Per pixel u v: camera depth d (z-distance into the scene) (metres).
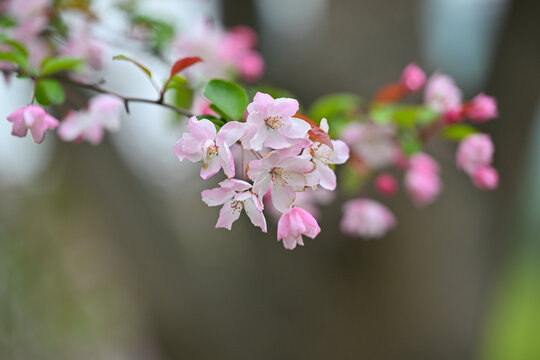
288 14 1.81
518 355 5.07
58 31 1.17
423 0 1.82
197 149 0.91
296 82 1.74
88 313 2.87
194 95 1.14
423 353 1.93
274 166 0.90
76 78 1.19
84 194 2.06
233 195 0.90
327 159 0.92
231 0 1.76
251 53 1.48
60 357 2.81
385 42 1.74
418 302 1.89
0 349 2.57
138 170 1.86
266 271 1.98
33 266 2.70
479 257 1.96
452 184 1.84
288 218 0.92
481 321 2.03
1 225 2.62
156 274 1.90
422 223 1.81
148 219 1.85
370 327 1.93
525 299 5.49
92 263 2.81
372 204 1.32
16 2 1.15
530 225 4.71
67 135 1.13
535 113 1.88
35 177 2.58
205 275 1.97
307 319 1.97
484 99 1.12
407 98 1.61
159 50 1.25
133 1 1.23
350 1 1.76
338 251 1.86
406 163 1.28
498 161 1.92
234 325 1.99
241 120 0.96
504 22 1.84
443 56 1.86
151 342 2.41
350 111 1.17
